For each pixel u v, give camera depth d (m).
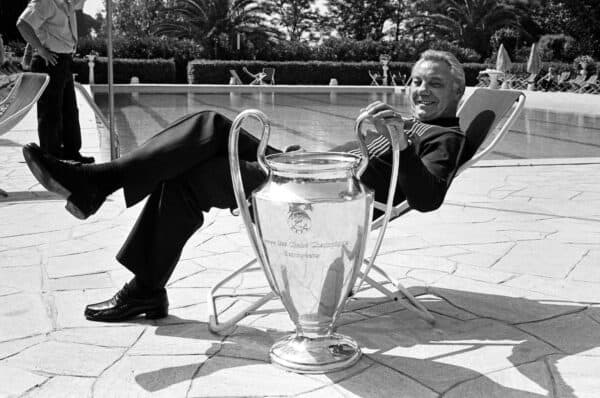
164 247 2.59
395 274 3.34
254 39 31.70
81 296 2.99
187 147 2.41
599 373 2.26
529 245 3.85
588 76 22.86
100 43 24.78
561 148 8.68
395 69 26.33
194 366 2.30
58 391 2.12
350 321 2.74
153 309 2.71
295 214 2.12
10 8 27.62
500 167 6.62
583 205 4.93
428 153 2.69
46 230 4.12
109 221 4.36
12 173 6.01
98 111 7.26
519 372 2.26
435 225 4.32
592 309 2.86
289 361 2.28
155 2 45.50
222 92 21.03
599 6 35.09
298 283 2.23
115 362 2.33
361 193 2.21
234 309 2.88
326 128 10.71
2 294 3.00
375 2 41.72
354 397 2.08
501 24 35.31
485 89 3.49
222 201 2.60
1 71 13.38
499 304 2.92
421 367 2.30
